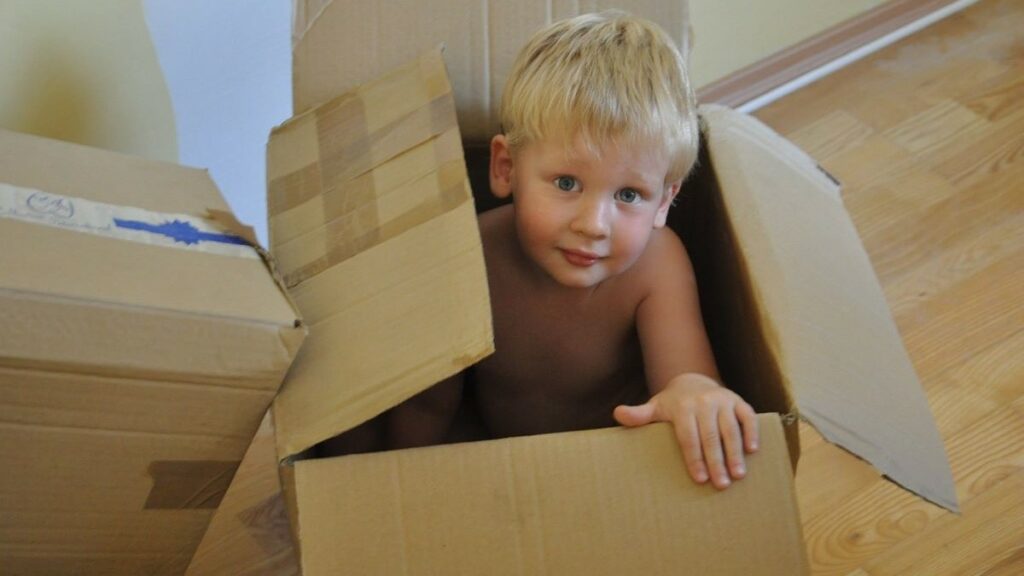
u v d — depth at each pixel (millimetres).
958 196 1491
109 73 1012
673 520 647
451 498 642
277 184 871
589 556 640
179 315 648
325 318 731
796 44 1684
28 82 944
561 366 996
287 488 668
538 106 816
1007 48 1739
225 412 688
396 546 634
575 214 823
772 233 795
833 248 838
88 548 747
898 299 1354
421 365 658
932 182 1515
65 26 955
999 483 1158
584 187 823
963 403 1236
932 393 1247
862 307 800
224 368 664
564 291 938
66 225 688
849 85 1694
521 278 948
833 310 769
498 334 977
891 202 1485
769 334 719
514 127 848
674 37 932
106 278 653
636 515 647
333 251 776
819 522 1132
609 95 804
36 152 754
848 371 724
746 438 663
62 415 660
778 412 707
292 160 882
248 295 682
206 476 728
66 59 969
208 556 1104
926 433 736
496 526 640
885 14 1741
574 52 829
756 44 1642
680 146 832
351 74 918
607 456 657
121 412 669
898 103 1654
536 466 650
